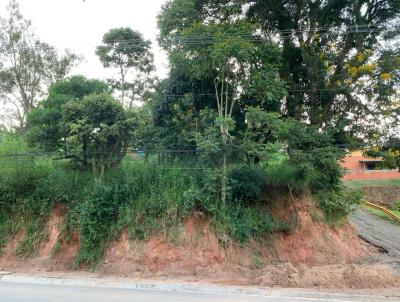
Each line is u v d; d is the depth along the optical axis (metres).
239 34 15.47
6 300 10.56
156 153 17.94
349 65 18.28
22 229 16.80
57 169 17.00
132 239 15.05
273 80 15.98
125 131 15.77
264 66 15.83
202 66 15.60
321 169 16.72
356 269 13.51
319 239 16.16
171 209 15.17
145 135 18.08
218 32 14.95
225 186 15.30
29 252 16.06
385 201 37.03
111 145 16.48
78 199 16.34
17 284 12.98
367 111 18.75
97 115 15.47
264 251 15.10
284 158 17.44
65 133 16.20
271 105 17.67
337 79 18.44
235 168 15.72
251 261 14.59
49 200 16.92
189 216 15.23
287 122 16.03
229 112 16.39
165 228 14.98
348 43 18.95
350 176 43.53
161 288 12.62
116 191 15.85
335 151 16.89
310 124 18.78
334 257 15.70
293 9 19.38
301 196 16.94
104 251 15.19
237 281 13.45
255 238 15.33
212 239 14.77
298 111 19.14
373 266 14.82
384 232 22.44
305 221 16.33
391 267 14.92
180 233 14.86
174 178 16.09
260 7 19.08
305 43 18.95
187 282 13.18
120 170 16.98
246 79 15.56
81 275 14.26
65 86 17.94
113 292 11.84
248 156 15.96
